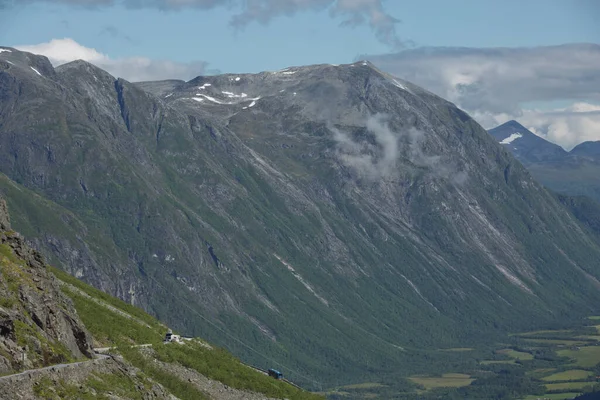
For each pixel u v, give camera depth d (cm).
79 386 17725
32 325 17912
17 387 16050
